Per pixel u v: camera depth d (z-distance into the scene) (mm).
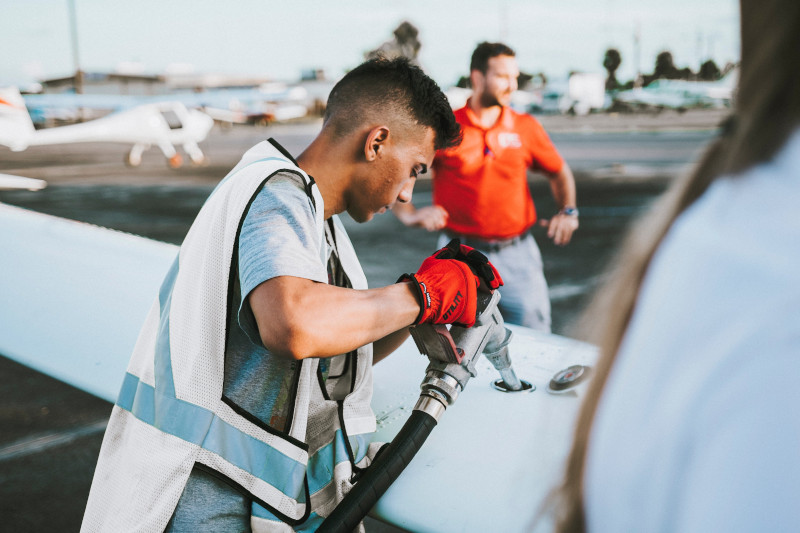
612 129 25828
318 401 1092
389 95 1064
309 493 1045
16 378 3422
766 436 272
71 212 10281
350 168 1103
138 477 979
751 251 297
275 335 848
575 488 371
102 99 20047
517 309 2857
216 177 15539
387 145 1085
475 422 1166
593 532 346
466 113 2680
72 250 2410
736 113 336
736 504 276
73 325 1860
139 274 2137
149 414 992
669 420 307
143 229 8867
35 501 2369
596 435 351
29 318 1944
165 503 947
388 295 943
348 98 1086
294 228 910
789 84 310
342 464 1058
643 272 358
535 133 2752
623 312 365
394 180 1113
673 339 315
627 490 323
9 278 2205
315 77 42938
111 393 1535
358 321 889
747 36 328
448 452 1090
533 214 2852
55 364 1703
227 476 948
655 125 27078
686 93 33375
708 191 340
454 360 1011
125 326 1807
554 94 34000
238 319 933
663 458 308
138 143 17969
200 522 954
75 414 3035
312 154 1115
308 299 857
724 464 281
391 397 1318
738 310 292
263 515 978
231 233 934
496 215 2732
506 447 1079
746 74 326
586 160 16156
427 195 11758
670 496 305
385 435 1191
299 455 982
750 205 310
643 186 11891
